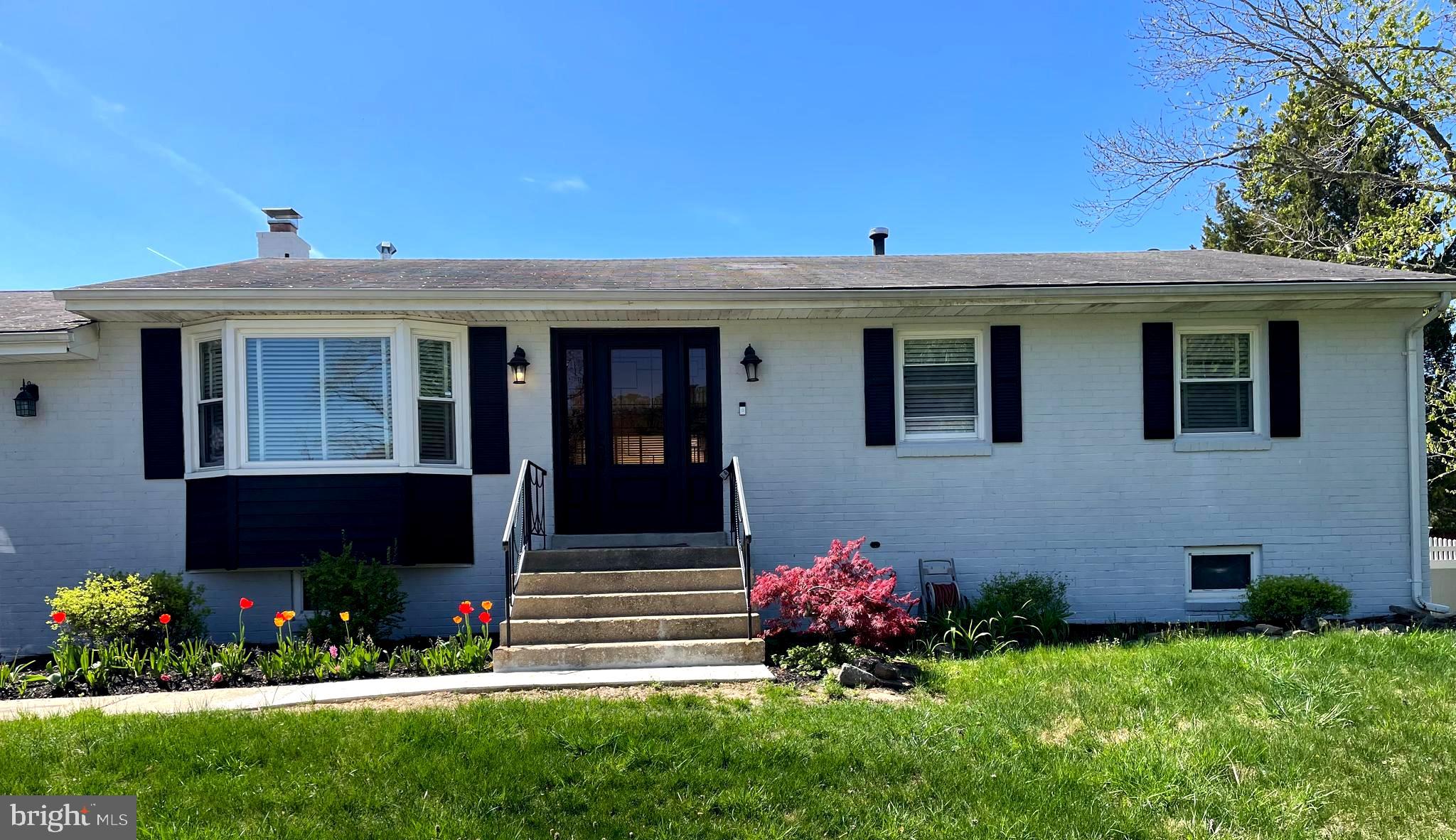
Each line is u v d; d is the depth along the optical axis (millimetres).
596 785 4008
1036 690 5324
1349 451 8391
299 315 7582
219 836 3555
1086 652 6387
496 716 4812
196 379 7859
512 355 8211
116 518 7785
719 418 8391
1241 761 4258
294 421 7711
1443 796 3889
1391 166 15992
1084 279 8008
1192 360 8547
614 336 8492
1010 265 9500
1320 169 14414
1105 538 8375
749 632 6418
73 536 7770
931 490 8359
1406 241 13836
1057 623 7527
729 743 4438
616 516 8461
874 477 8367
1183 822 3711
